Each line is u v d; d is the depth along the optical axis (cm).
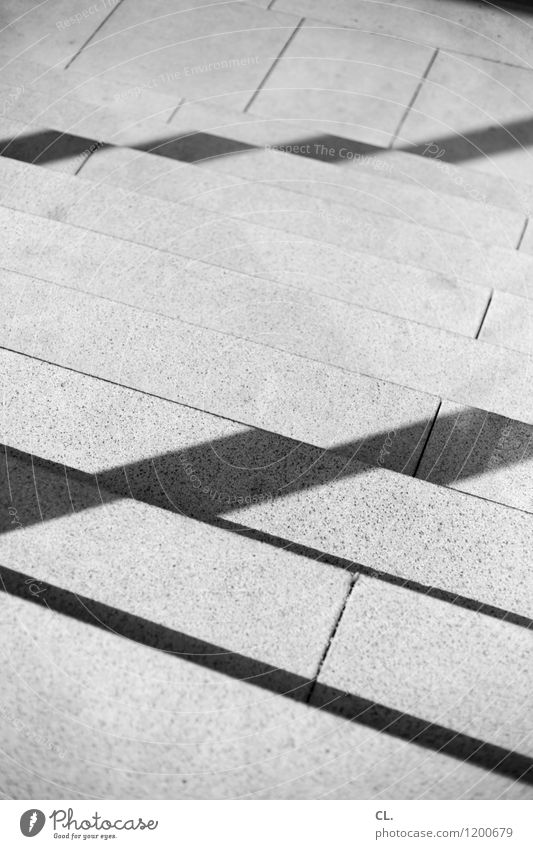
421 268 403
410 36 608
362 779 199
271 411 290
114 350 300
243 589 224
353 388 298
